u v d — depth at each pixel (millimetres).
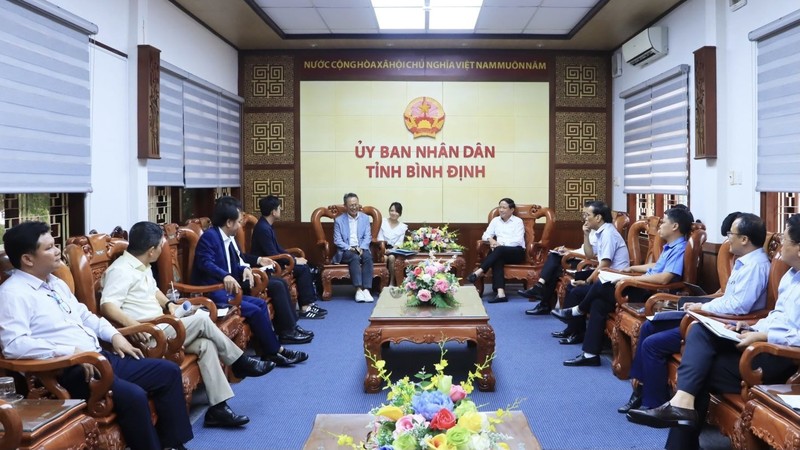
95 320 2996
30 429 2098
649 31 6070
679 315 3518
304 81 7934
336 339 5414
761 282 3277
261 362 3891
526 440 2191
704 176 5238
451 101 7957
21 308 2621
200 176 6402
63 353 2611
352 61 7922
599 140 7953
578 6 6152
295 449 3154
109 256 3547
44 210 4027
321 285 7551
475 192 8000
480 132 7969
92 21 4297
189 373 3297
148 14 5109
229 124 7406
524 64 7945
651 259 5258
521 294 6504
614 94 7844
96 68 4367
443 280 4332
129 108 4855
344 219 7348
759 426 2477
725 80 4988
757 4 4508
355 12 6422
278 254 6105
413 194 8000
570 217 8008
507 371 4473
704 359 2908
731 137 4914
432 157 7980
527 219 7375
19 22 3484
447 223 8016
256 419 3572
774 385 2580
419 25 6938
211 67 6848
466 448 1678
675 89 5832
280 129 7953
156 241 3523
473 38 7340
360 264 7156
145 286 3494
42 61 3699
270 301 5238
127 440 2721
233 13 6207
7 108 3395
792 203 4348
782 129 4215
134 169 4883
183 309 3551
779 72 4242
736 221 3406
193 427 3463
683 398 2877
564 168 7980
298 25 6945
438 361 4711
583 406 3760
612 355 4914
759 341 2783
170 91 5578
